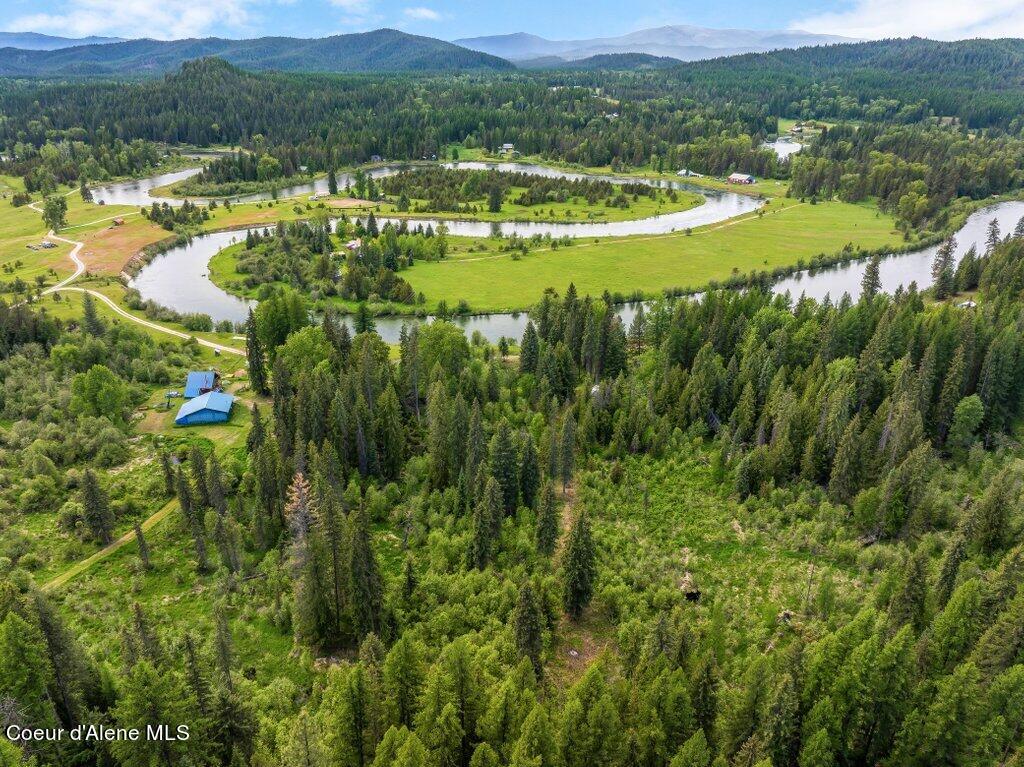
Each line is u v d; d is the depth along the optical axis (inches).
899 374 4158.5
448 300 7214.6
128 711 1716.3
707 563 3159.5
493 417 4259.4
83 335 5334.6
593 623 2812.5
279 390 4116.6
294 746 1793.8
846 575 3051.2
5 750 1502.2
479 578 2851.9
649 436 4104.3
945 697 1902.1
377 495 3484.3
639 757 1827.0
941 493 3476.9
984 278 6520.7
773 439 3843.5
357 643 2613.2
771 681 1953.7
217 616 2396.7
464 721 1931.6
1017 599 2092.8
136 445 4067.4
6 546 3056.1
